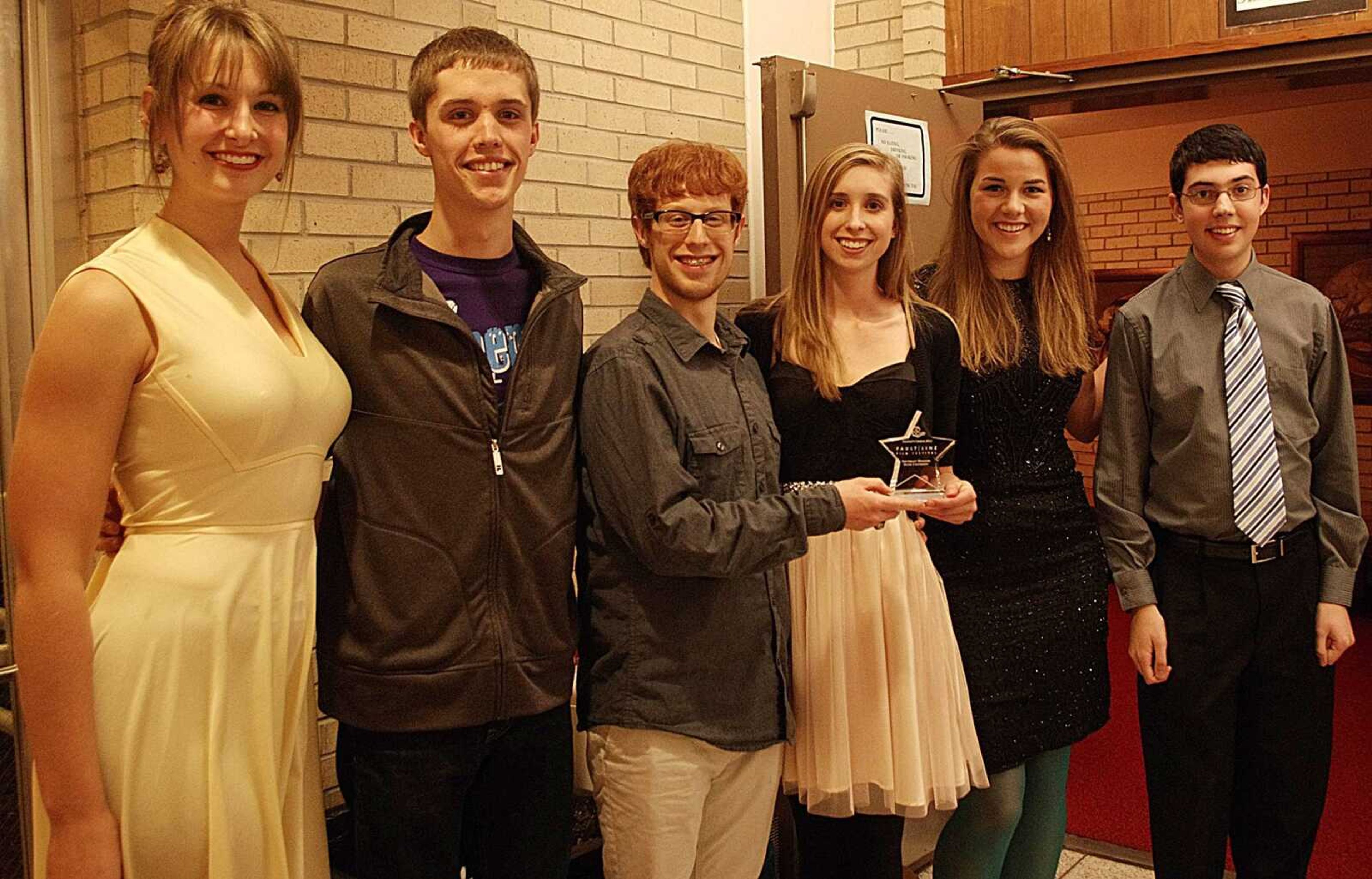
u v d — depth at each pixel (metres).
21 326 1.99
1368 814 3.61
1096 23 3.70
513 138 1.69
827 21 4.16
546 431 1.75
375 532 1.66
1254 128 6.86
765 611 1.91
